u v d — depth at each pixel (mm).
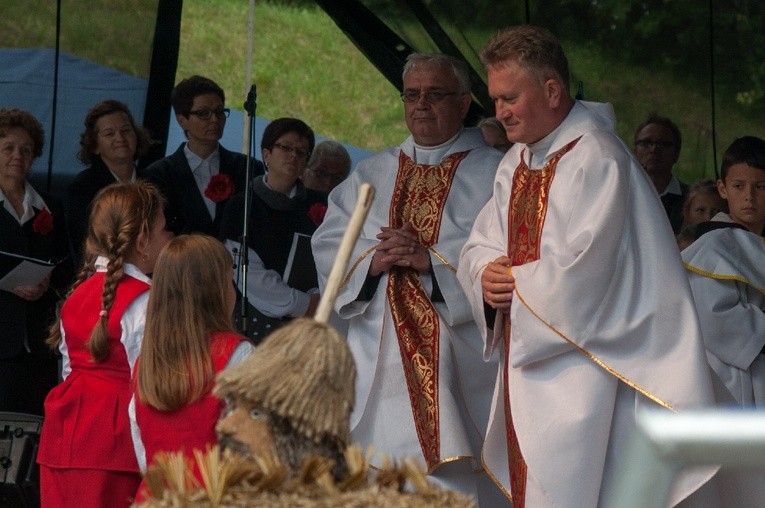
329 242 7516
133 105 10219
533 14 10438
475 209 7344
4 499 8328
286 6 22516
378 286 7320
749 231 7398
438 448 6984
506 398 6219
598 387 5801
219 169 9828
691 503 5895
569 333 5766
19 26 9953
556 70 6102
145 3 10227
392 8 10516
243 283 8477
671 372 5664
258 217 8961
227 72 21844
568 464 5770
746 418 1492
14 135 8547
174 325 5047
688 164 10422
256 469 2715
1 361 8266
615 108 10445
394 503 2656
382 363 7199
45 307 8484
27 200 8633
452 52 10500
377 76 21984
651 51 10414
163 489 2742
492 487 7309
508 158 6512
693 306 5773
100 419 5664
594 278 5738
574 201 5883
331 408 2789
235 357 5039
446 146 7570
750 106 10375
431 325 7191
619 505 1531
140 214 5738
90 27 10094
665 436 1479
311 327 2857
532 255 6070
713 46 10414
